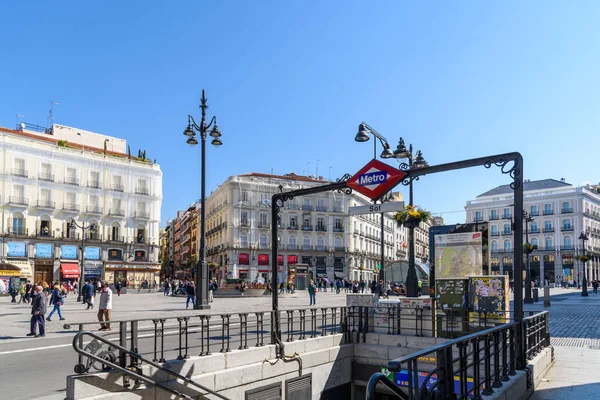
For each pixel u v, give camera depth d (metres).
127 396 7.52
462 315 11.74
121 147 68.50
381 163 10.58
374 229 85.88
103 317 16.12
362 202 81.12
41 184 55.94
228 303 30.33
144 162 64.62
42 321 14.94
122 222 61.84
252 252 70.38
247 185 71.25
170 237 133.62
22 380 9.12
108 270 59.81
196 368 9.03
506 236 89.56
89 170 59.78
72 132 63.97
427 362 11.92
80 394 6.95
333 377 12.62
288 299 36.62
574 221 84.94
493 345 6.80
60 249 56.75
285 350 11.23
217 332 15.17
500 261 89.81
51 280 55.78
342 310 13.72
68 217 57.84
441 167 9.66
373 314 13.66
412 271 17.14
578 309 27.03
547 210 87.62
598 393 7.58
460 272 12.48
